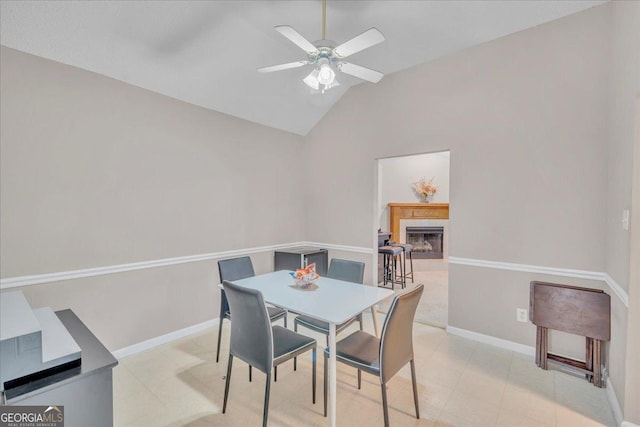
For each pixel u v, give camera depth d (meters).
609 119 2.30
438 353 2.77
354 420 1.90
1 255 2.10
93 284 2.52
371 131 3.78
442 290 4.90
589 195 2.43
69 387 1.14
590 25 2.40
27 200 2.20
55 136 2.32
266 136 3.96
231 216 3.56
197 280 3.23
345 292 2.26
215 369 2.49
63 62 2.34
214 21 2.49
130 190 2.72
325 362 2.00
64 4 2.02
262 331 1.76
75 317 1.72
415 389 1.92
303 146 4.50
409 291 1.78
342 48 1.92
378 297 2.13
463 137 3.06
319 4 2.36
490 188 2.91
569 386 2.26
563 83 2.53
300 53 3.06
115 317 2.64
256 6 2.38
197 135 3.22
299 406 2.04
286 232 4.26
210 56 2.78
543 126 2.62
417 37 2.83
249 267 2.99
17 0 1.91
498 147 2.86
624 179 1.93
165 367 2.52
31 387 1.07
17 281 2.16
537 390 2.21
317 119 4.28
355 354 1.87
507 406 2.04
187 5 2.30
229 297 1.92
